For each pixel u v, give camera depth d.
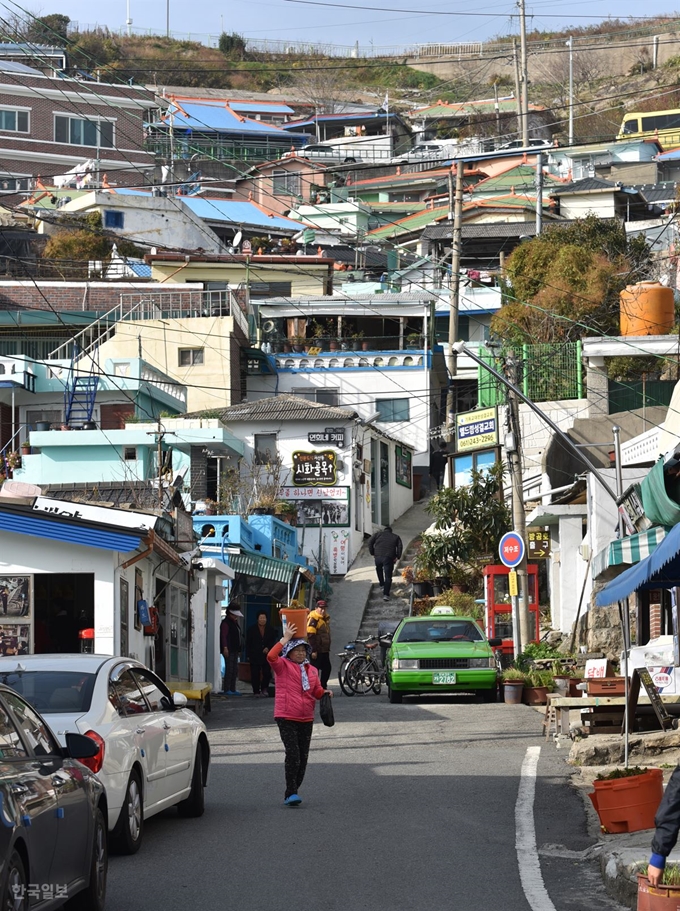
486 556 48.53
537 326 62.19
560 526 41.47
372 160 117.62
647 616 30.23
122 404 59.03
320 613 34.66
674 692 23.81
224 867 12.95
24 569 26.52
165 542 28.92
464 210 85.94
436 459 67.75
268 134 117.56
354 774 19.58
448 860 13.13
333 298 71.25
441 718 27.47
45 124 105.88
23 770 9.38
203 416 58.94
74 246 81.69
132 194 87.94
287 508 54.97
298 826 15.30
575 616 40.91
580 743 20.20
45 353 67.81
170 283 72.19
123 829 13.32
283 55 175.50
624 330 51.00
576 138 109.31
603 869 12.16
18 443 59.56
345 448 58.31
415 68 177.12
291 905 11.19
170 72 158.38
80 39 153.12
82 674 14.15
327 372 69.12
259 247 89.31
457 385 78.12
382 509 64.69
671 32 162.12
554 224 78.69
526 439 51.78
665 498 18.08
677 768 9.87
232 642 37.16
